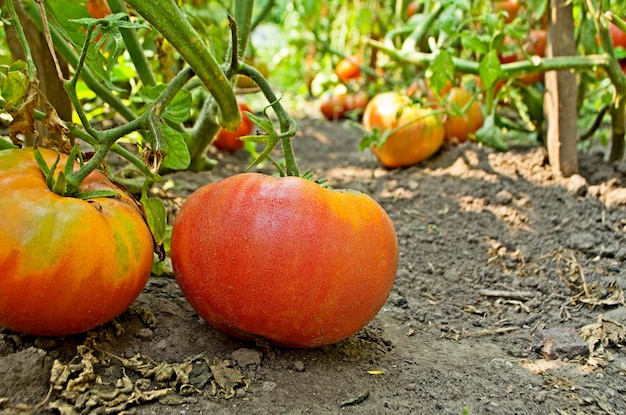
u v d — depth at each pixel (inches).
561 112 26.3
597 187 25.4
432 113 29.3
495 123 32.1
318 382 15.5
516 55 30.3
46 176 14.6
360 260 15.2
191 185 27.2
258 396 14.8
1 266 13.7
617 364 17.1
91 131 14.7
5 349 14.9
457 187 27.8
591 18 26.6
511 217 25.1
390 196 28.4
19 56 19.9
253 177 15.6
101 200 14.9
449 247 23.8
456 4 26.2
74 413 13.7
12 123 14.5
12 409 13.6
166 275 19.1
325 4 57.0
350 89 51.1
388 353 17.1
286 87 67.7
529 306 20.3
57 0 15.6
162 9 14.6
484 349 17.9
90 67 16.3
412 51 31.6
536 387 16.0
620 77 25.3
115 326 15.9
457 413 14.9
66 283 14.0
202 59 15.4
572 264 21.7
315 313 15.1
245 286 14.9
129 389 14.4
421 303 20.5
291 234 14.8
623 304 19.5
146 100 16.5
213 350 16.1
